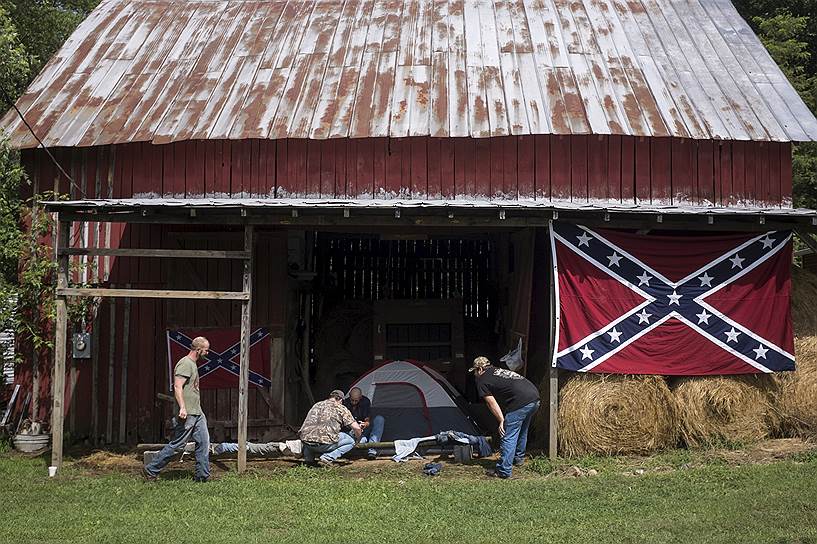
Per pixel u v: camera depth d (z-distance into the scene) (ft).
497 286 58.65
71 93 49.34
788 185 45.11
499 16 56.29
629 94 46.98
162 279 45.03
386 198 45.06
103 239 45.11
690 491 30.55
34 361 44.75
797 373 38.81
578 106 45.75
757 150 45.24
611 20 55.36
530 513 28.55
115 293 36.22
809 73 92.79
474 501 30.40
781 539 24.41
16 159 51.70
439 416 41.83
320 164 45.42
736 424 37.58
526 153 45.11
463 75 48.98
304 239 55.52
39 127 46.42
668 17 55.88
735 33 53.88
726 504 28.40
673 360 37.88
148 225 45.01
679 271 38.24
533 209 36.50
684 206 44.09
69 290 36.17
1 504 30.81
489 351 57.57
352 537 25.94
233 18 57.52
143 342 44.78
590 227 38.01
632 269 38.01
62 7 86.69
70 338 44.75
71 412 44.32
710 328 38.09
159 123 45.88
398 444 38.91
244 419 36.22
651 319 37.91
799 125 44.88
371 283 61.26
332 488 32.86
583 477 33.81
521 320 46.75
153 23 57.16
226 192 45.44
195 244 44.73
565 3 58.03
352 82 48.91
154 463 34.68
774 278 38.60
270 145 45.55
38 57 72.90
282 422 43.78
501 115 45.14
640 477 33.09
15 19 72.64
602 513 28.37
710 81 48.52
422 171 45.16
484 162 45.11
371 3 59.57
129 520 28.37
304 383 52.42
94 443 43.98
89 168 46.06
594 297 37.73
